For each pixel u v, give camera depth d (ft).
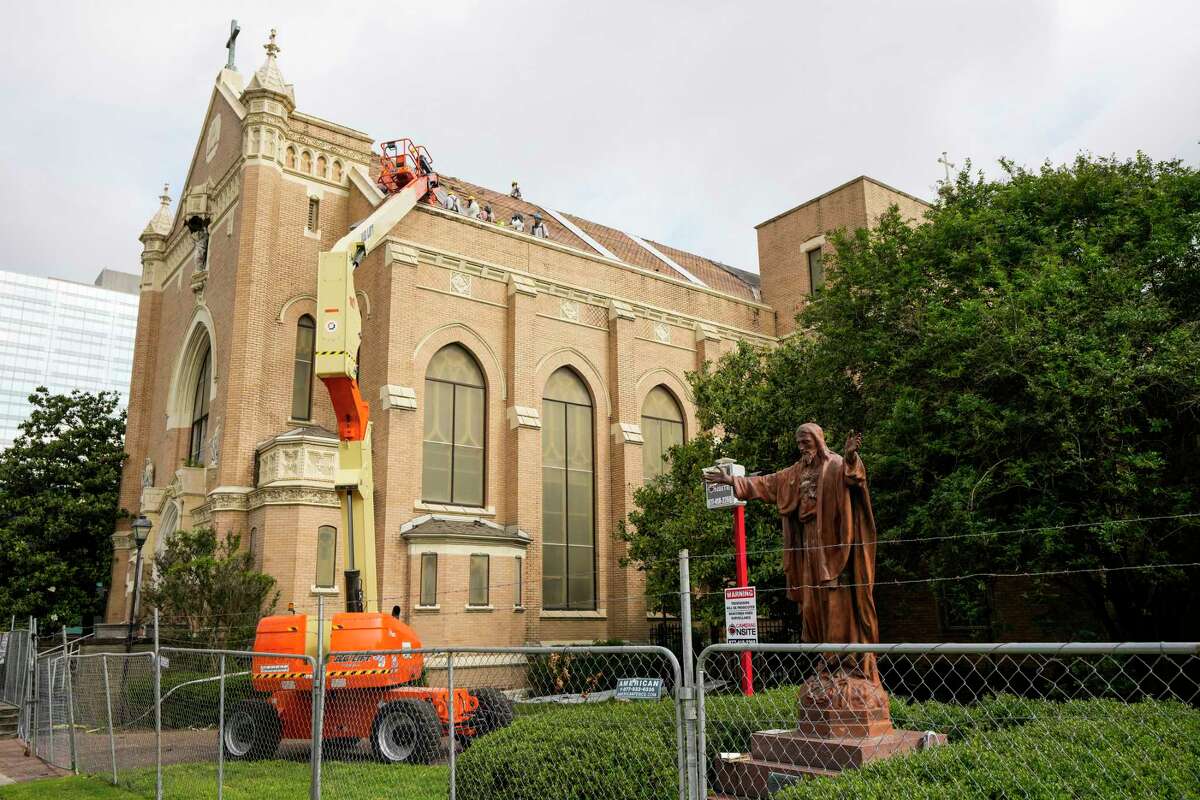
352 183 93.61
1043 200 63.31
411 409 80.12
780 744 25.93
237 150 92.73
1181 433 53.83
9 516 112.98
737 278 140.97
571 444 94.68
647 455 101.45
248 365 83.10
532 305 91.56
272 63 90.84
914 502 55.77
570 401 95.76
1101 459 47.62
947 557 52.39
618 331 98.63
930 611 77.00
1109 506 47.73
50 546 111.55
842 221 116.57
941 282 62.44
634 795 23.13
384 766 36.47
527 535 84.99
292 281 88.33
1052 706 25.99
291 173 90.68
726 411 72.02
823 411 64.34
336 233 92.43
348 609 50.85
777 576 64.95
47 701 54.29
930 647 15.03
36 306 438.81
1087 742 20.06
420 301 84.33
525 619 83.20
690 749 18.65
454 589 77.20
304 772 38.01
